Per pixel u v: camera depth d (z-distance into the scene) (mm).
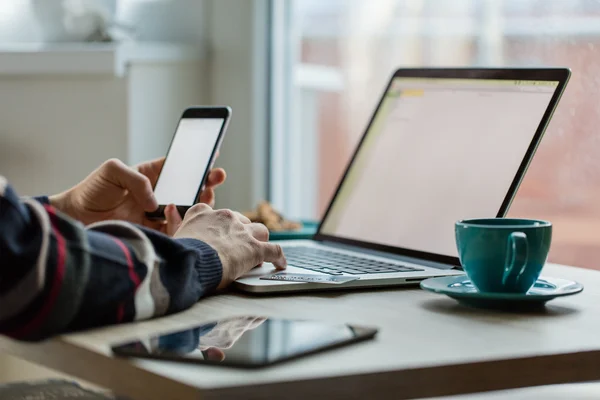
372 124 1704
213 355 816
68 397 1192
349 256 1494
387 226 1546
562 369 893
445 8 2498
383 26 2703
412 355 856
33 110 2900
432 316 1048
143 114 2842
